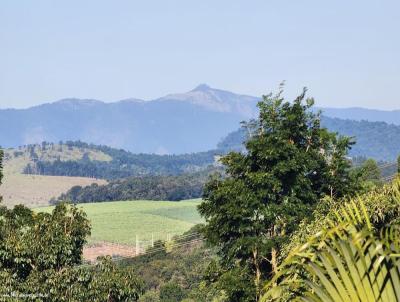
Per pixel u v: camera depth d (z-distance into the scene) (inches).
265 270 2315.5
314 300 282.4
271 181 2199.8
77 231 2289.6
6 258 2047.2
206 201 2421.3
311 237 295.9
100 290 2176.4
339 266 280.4
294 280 288.8
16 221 2409.0
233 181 2331.4
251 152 2285.9
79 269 2166.6
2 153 2891.2
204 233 2415.1
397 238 283.3
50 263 2133.4
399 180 383.9
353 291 276.7
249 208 2235.5
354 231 298.5
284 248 1852.9
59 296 2078.0
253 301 2203.5
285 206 2228.1
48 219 2258.9
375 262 274.7
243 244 2209.6
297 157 2269.9
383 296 273.3
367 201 773.3
